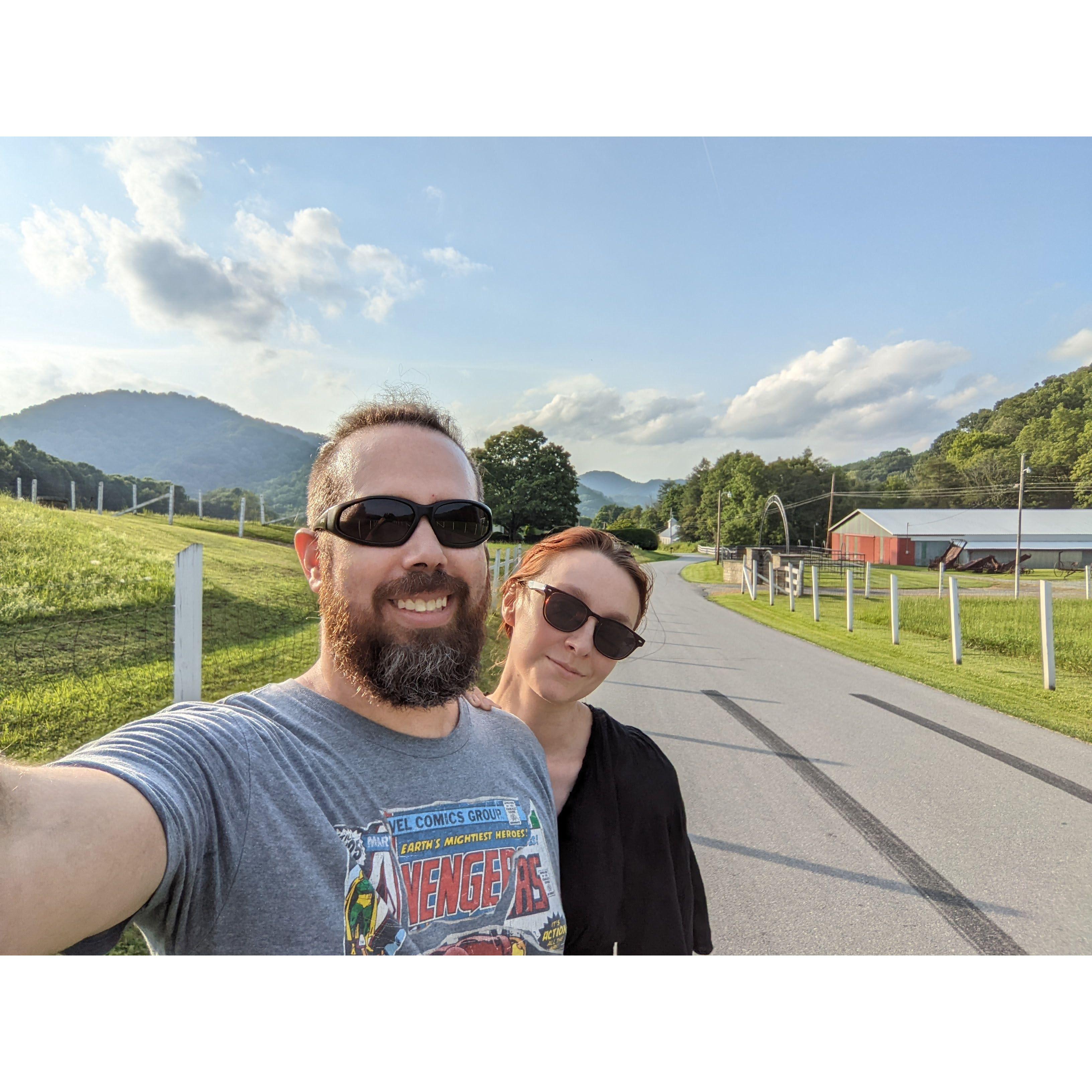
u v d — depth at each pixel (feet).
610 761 5.30
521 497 252.01
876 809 15.46
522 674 5.39
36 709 18.24
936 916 10.76
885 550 195.72
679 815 5.50
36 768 2.81
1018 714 25.34
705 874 12.14
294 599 45.06
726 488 339.36
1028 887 11.82
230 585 45.85
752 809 15.34
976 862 12.78
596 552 5.35
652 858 5.17
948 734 22.26
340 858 3.30
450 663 3.70
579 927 4.83
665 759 5.58
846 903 11.14
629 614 5.29
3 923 2.42
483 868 3.83
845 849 13.30
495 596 27.17
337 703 3.84
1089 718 24.90
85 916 2.62
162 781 3.01
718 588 109.70
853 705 26.50
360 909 3.29
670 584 115.34
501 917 3.86
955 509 230.27
